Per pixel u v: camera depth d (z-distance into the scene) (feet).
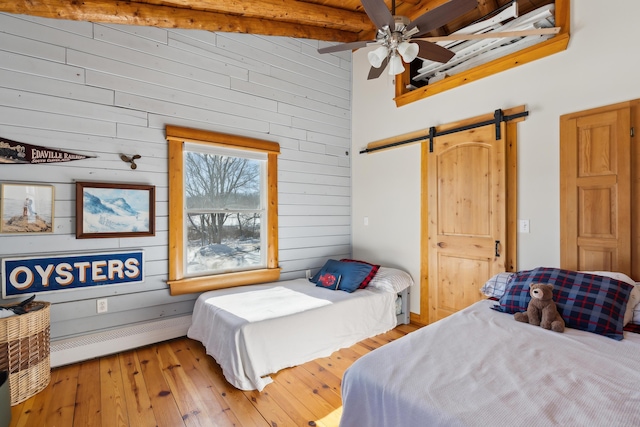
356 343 9.70
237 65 11.30
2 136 7.59
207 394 7.02
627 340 5.59
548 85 8.63
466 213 10.23
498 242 9.39
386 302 10.71
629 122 7.38
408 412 3.83
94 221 8.71
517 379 4.25
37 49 8.02
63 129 8.33
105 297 8.95
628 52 7.43
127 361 8.59
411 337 5.79
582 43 8.05
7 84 7.67
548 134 8.62
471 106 10.23
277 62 12.34
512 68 9.29
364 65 13.99
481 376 4.34
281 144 12.45
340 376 7.79
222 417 6.23
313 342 8.62
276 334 7.92
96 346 8.78
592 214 7.88
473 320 6.68
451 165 10.64
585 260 7.97
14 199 7.73
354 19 11.99
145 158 9.53
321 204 13.67
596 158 7.82
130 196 9.25
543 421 3.38
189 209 10.43
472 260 10.09
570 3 8.23
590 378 4.26
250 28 11.03
